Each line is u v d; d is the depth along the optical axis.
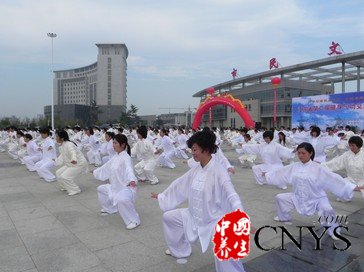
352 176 6.64
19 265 3.94
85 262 4.02
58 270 3.81
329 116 27.73
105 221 5.64
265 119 58.69
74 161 7.44
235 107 28.94
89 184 9.02
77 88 96.00
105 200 5.90
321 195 5.01
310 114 29.12
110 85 87.12
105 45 86.31
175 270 3.80
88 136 14.75
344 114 26.69
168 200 3.95
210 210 3.48
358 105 25.80
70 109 73.75
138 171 9.25
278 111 54.66
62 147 7.67
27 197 7.47
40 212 6.21
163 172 11.34
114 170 5.52
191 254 4.23
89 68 93.06
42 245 4.57
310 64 43.38
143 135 8.99
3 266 3.92
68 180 7.64
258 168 8.81
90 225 5.43
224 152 18.78
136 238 4.83
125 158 5.52
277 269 3.78
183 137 15.65
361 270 3.74
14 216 5.96
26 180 9.68
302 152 5.02
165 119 113.69
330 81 56.53
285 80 53.28
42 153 10.60
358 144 6.41
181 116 102.06
